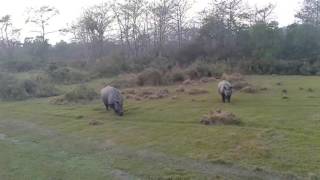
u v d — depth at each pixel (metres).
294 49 82.38
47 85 60.16
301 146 23.50
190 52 82.31
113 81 62.09
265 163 21.72
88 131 32.56
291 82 54.22
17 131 35.53
